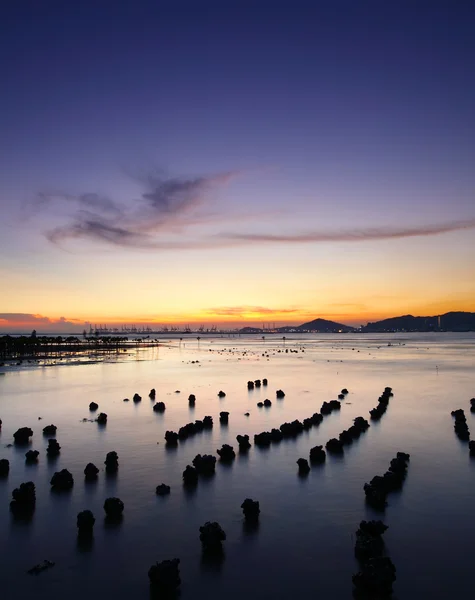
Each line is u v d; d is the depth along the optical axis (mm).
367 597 12445
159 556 14594
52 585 13016
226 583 13125
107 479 21625
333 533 16062
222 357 118562
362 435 29891
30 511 17969
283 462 24141
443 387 52875
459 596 12570
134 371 76812
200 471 22453
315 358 109125
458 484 20750
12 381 61438
